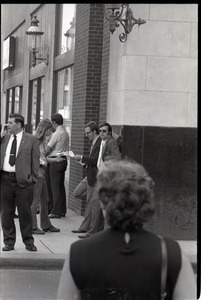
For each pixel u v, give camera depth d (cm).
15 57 2355
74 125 1279
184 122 974
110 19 930
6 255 806
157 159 963
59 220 1147
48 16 1650
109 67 1102
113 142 913
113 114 1042
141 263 227
